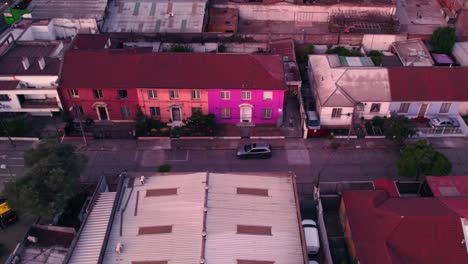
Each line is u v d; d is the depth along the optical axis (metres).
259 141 65.88
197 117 64.62
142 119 66.44
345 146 64.81
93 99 66.56
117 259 43.38
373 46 82.50
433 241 45.34
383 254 44.84
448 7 94.38
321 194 55.97
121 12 86.38
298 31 88.62
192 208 47.66
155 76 65.12
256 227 46.09
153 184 51.25
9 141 66.31
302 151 64.25
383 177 60.44
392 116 64.06
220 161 63.00
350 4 89.00
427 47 82.19
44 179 49.72
